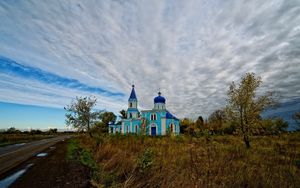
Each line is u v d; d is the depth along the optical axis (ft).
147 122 62.28
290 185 13.88
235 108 65.31
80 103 108.17
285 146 19.45
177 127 191.93
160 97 187.62
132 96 196.54
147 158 22.45
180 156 24.50
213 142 29.30
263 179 15.28
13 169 33.14
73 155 45.24
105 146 42.16
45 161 41.09
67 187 21.89
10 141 130.72
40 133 351.25
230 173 16.89
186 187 16.14
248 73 65.31
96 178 22.79
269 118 65.62
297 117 72.38
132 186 19.26
